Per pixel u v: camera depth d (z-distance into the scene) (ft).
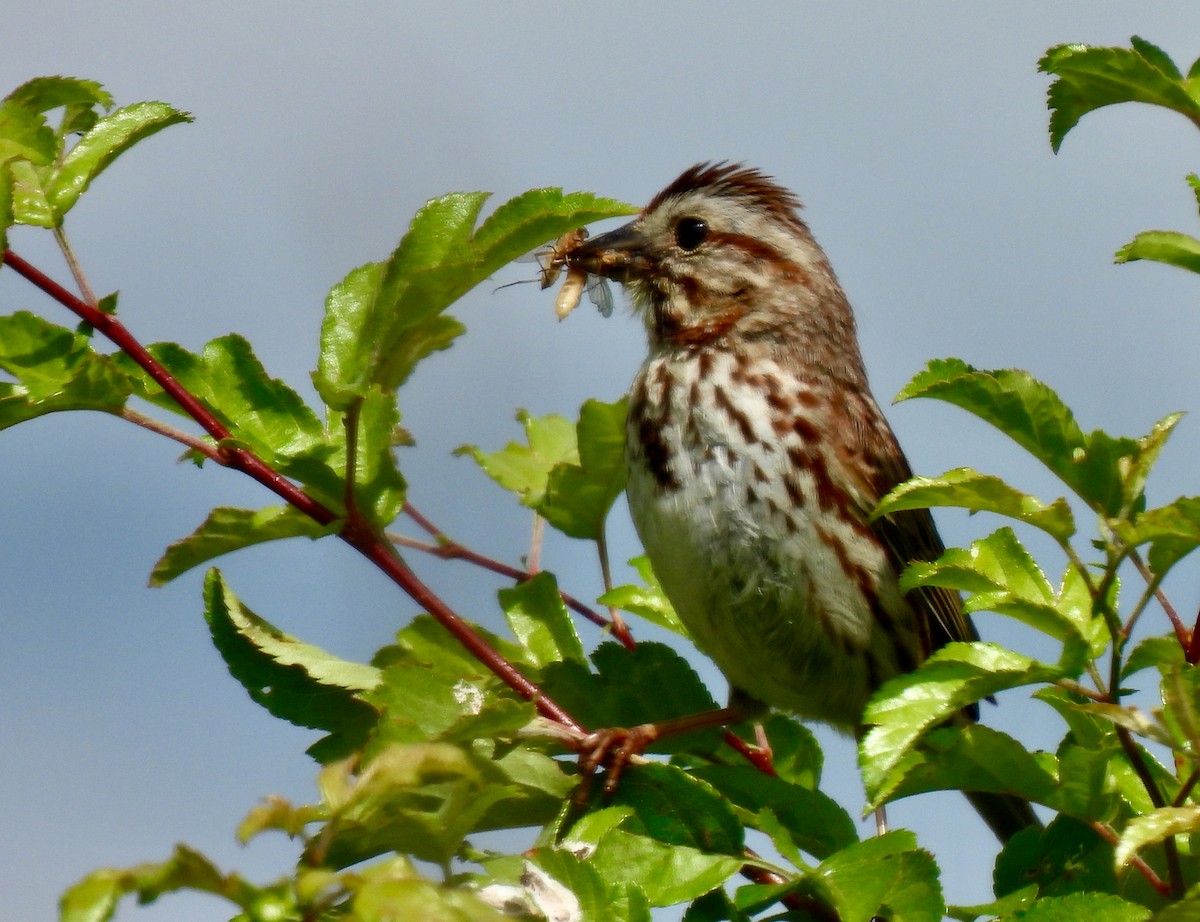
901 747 20.44
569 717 27.68
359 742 26.58
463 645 26.68
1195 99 25.52
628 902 20.44
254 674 26.61
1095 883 23.30
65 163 24.99
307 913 16.05
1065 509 21.13
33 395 23.90
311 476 25.39
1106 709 19.10
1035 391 21.93
